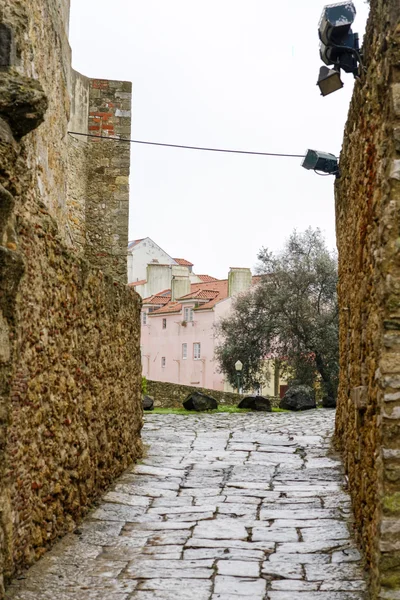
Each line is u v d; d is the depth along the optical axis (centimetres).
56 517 729
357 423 734
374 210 608
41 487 678
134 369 1180
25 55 688
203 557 682
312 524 791
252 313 3234
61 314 749
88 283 866
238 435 1458
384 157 560
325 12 739
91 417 871
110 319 991
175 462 1164
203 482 1016
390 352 533
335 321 3002
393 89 543
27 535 639
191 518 824
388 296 536
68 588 598
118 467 1038
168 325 5772
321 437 1423
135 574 635
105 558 680
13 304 564
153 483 1005
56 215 882
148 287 6062
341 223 1084
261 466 1130
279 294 3069
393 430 527
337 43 743
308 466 1128
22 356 616
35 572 631
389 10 551
